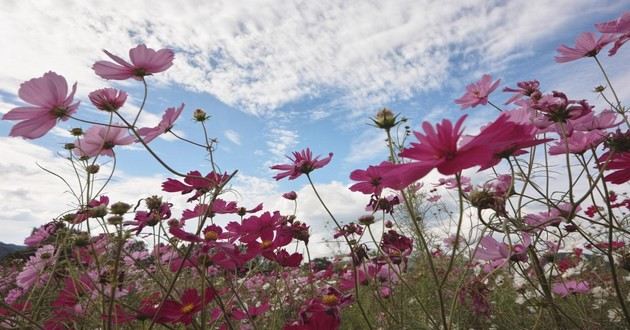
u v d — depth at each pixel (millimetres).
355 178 346
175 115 370
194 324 308
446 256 759
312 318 301
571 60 421
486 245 352
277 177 408
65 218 448
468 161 190
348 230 518
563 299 595
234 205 453
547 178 359
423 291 589
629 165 262
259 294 701
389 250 449
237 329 486
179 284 491
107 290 387
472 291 435
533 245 364
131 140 380
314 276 721
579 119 318
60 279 465
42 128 328
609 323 502
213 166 356
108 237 369
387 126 322
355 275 355
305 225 449
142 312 303
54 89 316
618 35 388
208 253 350
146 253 572
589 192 247
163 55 342
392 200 458
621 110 391
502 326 542
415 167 200
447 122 194
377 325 514
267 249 394
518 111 301
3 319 324
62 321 394
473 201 261
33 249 539
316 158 397
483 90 410
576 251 667
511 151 251
